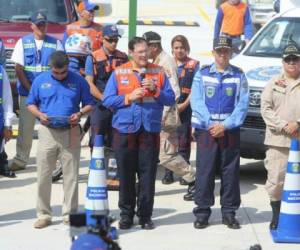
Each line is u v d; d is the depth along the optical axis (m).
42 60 13.27
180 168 11.91
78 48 13.15
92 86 11.72
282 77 10.14
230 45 10.37
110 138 12.07
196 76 10.51
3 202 11.84
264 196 12.30
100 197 9.98
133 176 10.43
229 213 10.63
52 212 11.21
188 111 12.51
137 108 10.20
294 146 10.02
